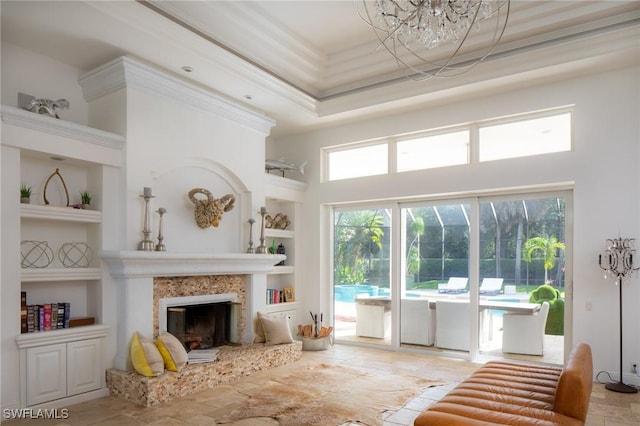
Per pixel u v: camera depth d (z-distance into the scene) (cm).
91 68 489
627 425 363
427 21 305
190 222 532
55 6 374
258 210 617
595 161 500
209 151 548
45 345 398
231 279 580
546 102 532
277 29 500
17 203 387
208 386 460
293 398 429
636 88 482
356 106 624
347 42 543
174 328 500
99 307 446
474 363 573
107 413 389
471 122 589
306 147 740
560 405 267
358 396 436
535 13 455
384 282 670
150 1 416
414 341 638
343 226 718
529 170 541
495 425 251
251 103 608
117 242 460
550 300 541
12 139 382
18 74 438
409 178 634
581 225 505
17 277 384
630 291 477
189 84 509
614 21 448
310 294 718
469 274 599
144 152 474
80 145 430
